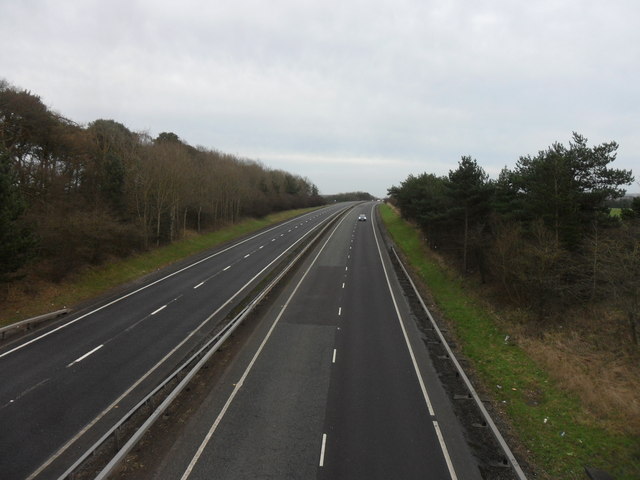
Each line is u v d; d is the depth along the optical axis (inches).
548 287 909.2
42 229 1226.6
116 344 767.7
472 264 1413.6
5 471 421.4
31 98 1497.3
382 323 905.5
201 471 417.7
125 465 423.5
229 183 2770.7
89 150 1777.8
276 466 428.1
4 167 960.9
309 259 1678.2
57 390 592.4
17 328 846.5
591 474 433.4
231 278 1317.7
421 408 553.3
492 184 1403.8
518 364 716.0
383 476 418.6
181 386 539.2
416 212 2208.4
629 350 749.9
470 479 419.5
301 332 832.3
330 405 552.7
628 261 820.6
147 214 1841.8
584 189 1076.5
